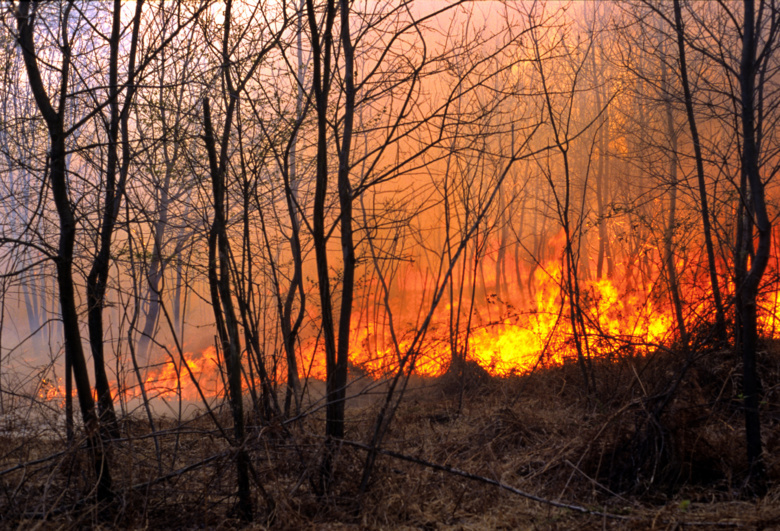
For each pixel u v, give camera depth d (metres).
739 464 5.08
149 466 5.40
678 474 5.08
